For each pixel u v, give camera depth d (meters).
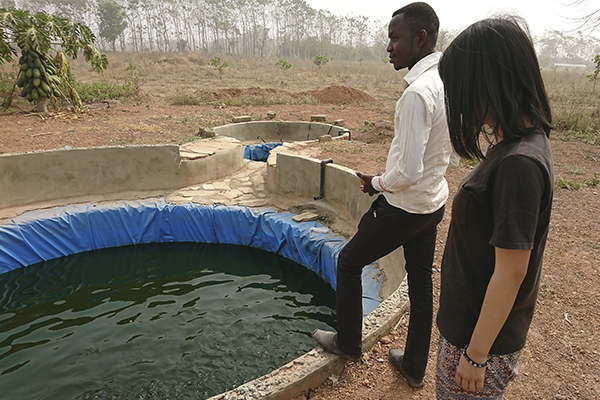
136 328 4.67
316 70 35.25
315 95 17.72
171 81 23.66
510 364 1.37
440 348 1.55
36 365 4.09
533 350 2.82
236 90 17.30
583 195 6.04
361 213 5.68
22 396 3.69
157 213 6.70
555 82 26.36
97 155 6.91
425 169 2.02
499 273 1.18
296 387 2.45
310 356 2.62
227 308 5.08
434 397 2.44
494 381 1.38
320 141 9.78
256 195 7.29
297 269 6.02
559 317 3.18
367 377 2.60
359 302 2.43
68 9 75.19
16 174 6.46
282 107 15.52
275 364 4.05
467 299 1.40
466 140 1.32
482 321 1.24
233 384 3.79
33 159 6.53
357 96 17.70
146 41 100.81
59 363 4.11
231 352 4.23
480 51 1.24
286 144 9.29
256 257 6.41
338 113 14.59
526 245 1.12
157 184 7.39
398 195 2.07
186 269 6.16
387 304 3.16
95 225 6.50
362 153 8.28
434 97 1.89
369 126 11.66
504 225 1.15
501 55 1.21
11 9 10.84
